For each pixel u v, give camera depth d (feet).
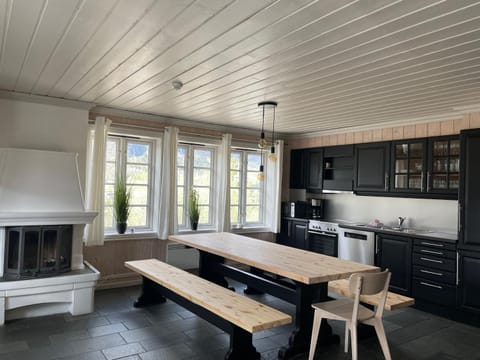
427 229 16.38
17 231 12.23
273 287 11.86
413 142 15.94
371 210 18.79
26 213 11.98
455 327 12.91
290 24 6.95
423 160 15.55
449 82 10.44
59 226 12.89
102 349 10.08
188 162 18.84
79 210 13.29
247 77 10.39
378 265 16.20
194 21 6.92
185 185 18.84
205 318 10.71
